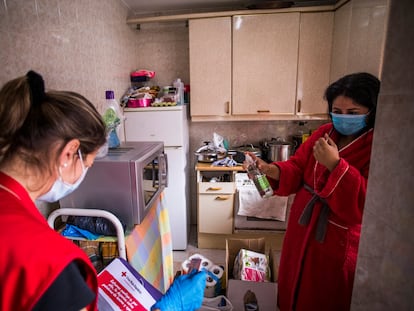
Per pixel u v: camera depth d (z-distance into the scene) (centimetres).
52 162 51
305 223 114
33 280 38
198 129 261
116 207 106
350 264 103
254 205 217
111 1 189
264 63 212
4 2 94
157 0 212
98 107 167
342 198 95
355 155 101
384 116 44
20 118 48
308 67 210
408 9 38
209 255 228
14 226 41
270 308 133
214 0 216
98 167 103
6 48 95
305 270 115
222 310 129
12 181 48
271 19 204
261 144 252
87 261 45
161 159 136
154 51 246
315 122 251
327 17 202
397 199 41
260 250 173
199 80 219
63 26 129
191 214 278
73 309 40
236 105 221
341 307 107
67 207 109
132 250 106
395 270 42
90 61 157
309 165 121
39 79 51
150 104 213
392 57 41
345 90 97
